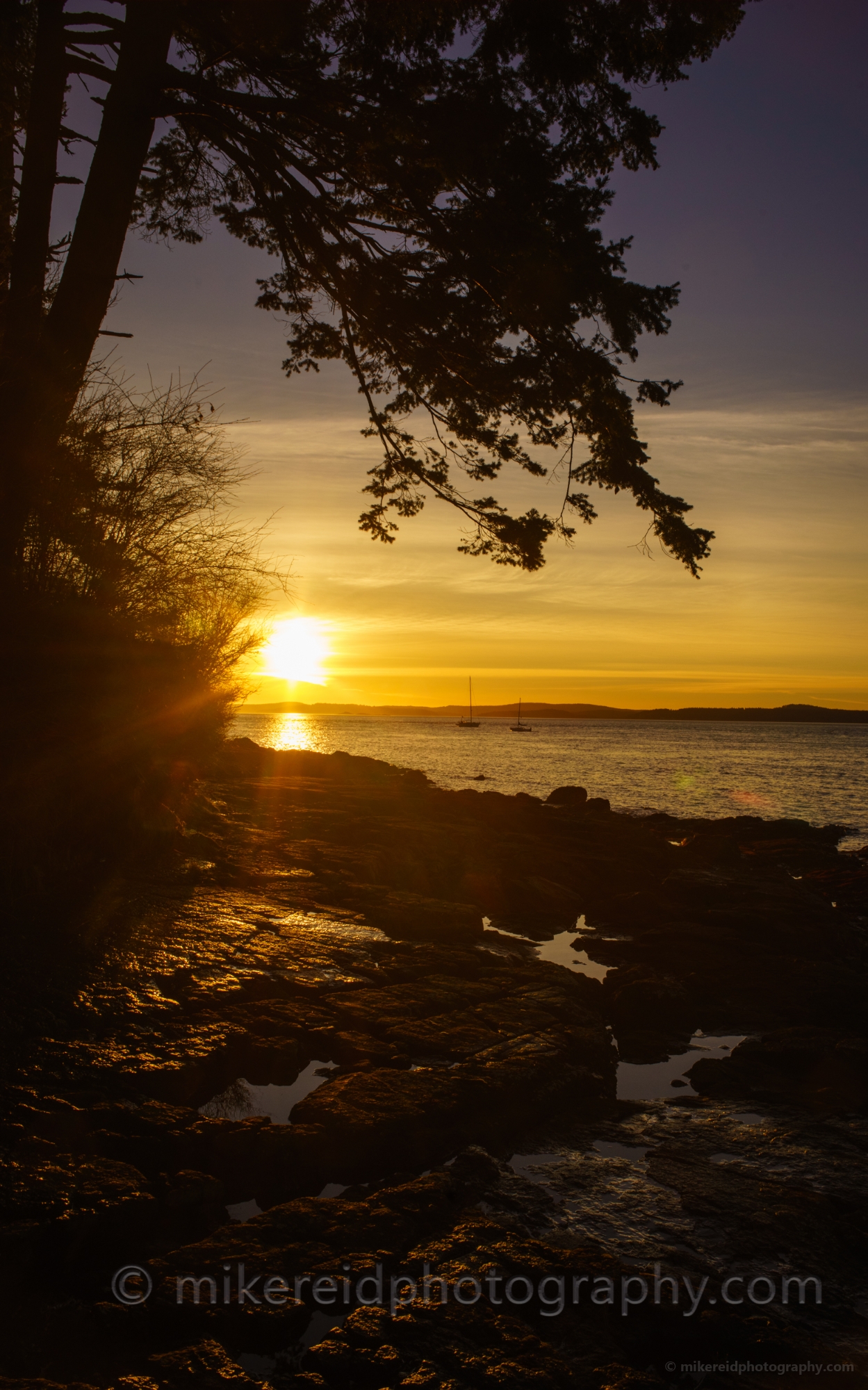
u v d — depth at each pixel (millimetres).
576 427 10250
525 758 77562
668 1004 8273
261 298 12289
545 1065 6035
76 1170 4074
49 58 8938
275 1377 3176
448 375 10711
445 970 7883
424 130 9055
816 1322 3785
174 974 6570
